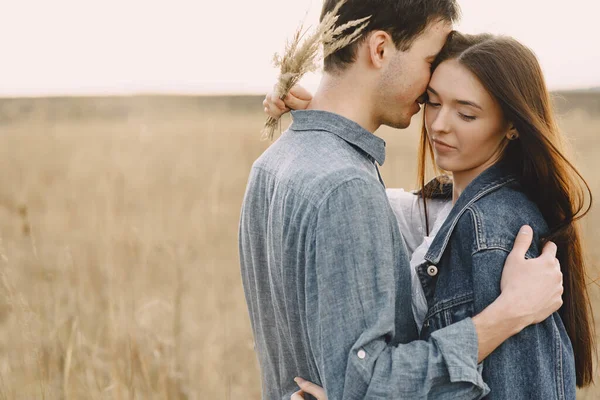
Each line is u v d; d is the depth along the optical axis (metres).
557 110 1.68
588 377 1.67
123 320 2.72
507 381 1.33
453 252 1.47
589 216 4.47
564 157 1.51
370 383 1.21
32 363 2.41
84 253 3.64
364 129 1.41
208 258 4.35
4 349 2.75
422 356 1.25
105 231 3.93
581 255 1.60
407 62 1.45
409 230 1.85
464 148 1.53
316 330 1.27
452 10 1.50
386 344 1.26
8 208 5.00
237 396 2.96
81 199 5.73
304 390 1.45
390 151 8.62
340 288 1.24
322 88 1.48
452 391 1.26
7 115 7.79
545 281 1.34
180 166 7.22
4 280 2.32
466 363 1.25
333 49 1.36
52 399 2.40
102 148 8.02
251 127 9.16
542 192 1.56
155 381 2.63
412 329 1.40
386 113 1.49
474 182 1.52
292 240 1.33
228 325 3.38
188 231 4.71
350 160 1.34
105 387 2.54
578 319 1.62
